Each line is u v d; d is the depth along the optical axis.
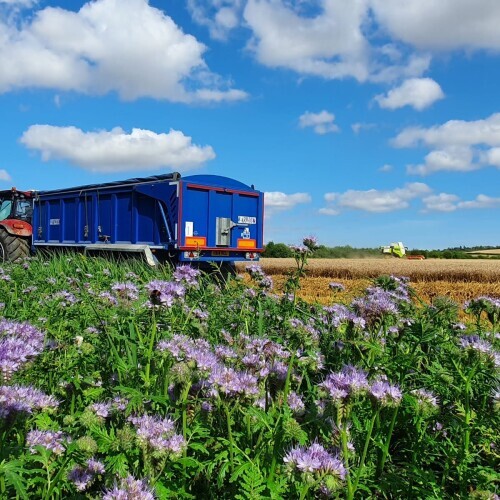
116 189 18.38
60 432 2.93
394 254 70.88
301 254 7.07
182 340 3.63
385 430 3.81
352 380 2.94
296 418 3.33
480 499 3.07
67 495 2.82
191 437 3.04
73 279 9.05
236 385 3.07
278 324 6.34
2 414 2.63
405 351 4.63
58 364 4.21
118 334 4.48
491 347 3.97
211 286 6.98
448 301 5.27
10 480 2.36
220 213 17.38
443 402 3.94
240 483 2.88
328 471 2.57
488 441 3.67
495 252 101.12
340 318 4.25
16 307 7.16
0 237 21.55
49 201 21.56
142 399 3.43
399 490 3.25
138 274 11.71
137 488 2.43
